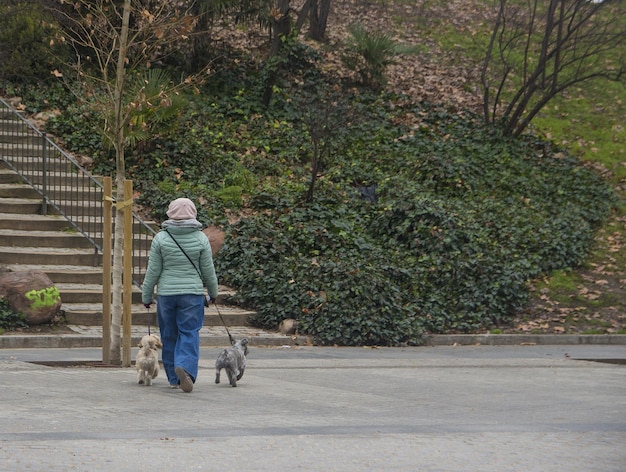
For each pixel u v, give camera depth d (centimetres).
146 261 1756
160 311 994
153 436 730
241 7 2647
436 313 1723
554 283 1950
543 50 2680
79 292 1560
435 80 3080
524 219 2159
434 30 3647
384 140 2527
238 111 2497
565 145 2781
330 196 2152
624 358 1465
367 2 3884
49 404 873
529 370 1297
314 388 1052
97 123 2127
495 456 689
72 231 1806
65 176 1825
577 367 1350
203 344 1458
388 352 1487
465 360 1395
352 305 1619
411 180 2312
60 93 2302
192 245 984
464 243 1975
